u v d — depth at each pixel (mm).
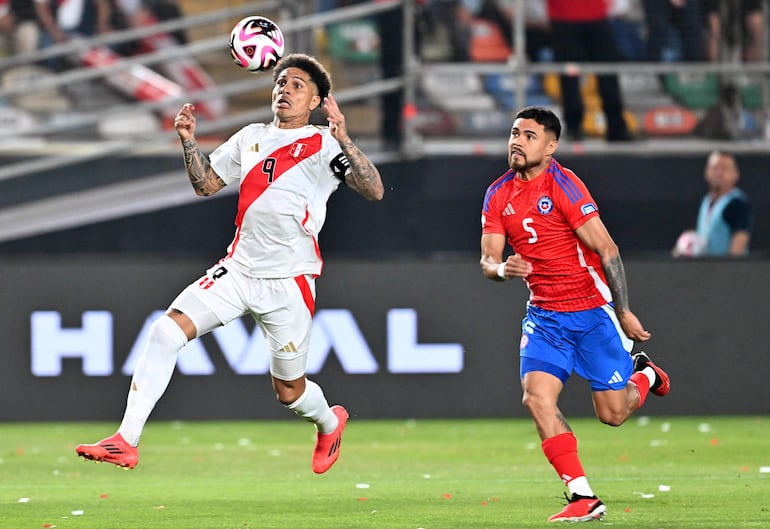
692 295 42562
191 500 25969
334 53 49906
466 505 24906
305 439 38219
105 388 41781
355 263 42125
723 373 42688
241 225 22766
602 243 22125
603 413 23688
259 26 23422
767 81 50000
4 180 49156
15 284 41594
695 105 49969
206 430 40469
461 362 42375
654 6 50281
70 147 50156
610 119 49281
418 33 49000
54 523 22734
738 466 31188
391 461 33125
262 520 23000
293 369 23375
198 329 22562
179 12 52375
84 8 51531
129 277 41781
